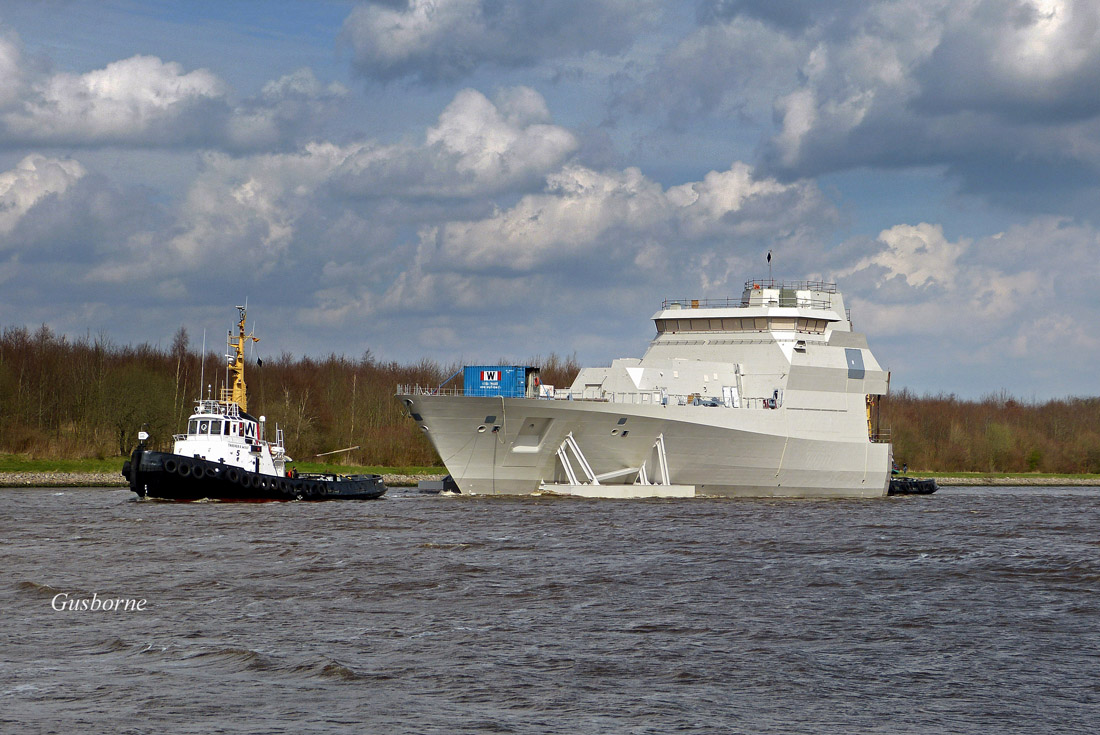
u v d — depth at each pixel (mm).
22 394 151250
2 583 46844
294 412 156000
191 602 42938
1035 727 28172
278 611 41375
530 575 50375
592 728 27422
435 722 27672
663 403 92875
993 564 56562
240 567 51688
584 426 86375
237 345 90250
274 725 27156
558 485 88938
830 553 60062
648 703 29703
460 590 46250
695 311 104062
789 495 102438
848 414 104688
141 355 170875
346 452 160625
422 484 111562
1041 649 36781
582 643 36719
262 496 86500
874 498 108625
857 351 106625
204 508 81438
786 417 97688
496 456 86750
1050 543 67500
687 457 92875
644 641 37156
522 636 37656
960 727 28094
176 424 145375
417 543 61062
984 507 105062
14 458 136000
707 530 69812
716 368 98062
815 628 39719
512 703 29531
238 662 33312
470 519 74375
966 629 39875
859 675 33156
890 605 44500
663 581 49375
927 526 78188
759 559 57031
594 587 47500
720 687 31562
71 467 133000
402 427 165125
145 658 33812
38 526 68562
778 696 30734
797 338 101312
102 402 144375
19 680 31047
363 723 27438
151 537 62969
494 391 86938
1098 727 28203
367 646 35750
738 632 38812
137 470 82375
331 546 59531
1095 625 40875
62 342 169500
